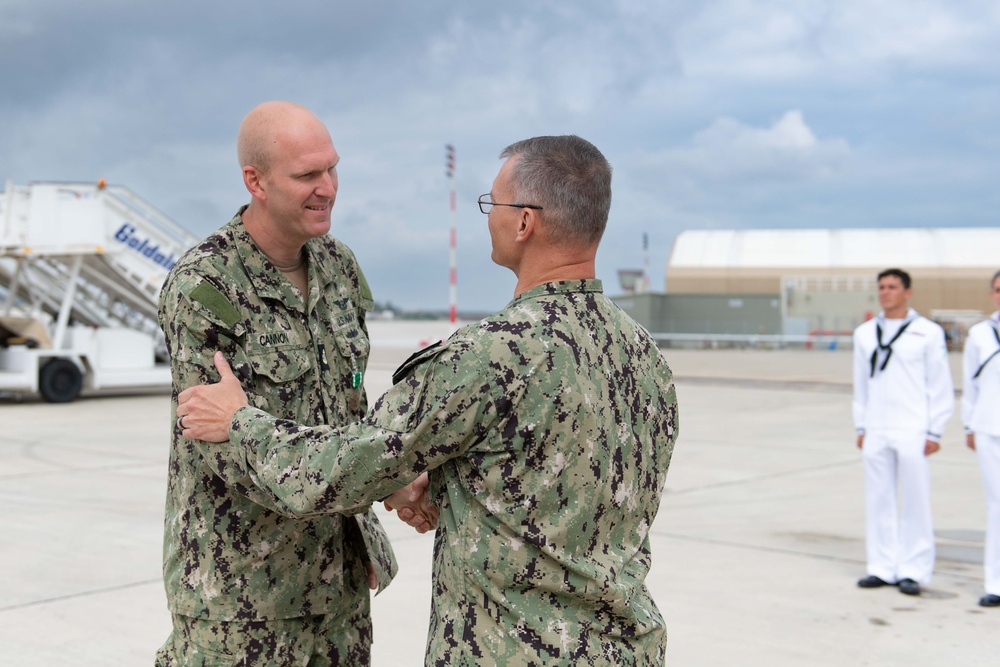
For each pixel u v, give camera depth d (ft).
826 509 23.94
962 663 13.39
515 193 6.12
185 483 7.19
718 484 27.43
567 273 6.15
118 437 36.27
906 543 17.01
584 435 5.81
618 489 6.03
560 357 5.79
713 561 18.79
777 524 22.20
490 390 5.65
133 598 16.03
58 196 48.32
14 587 16.60
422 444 5.73
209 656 7.27
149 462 30.32
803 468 30.32
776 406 50.31
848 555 19.35
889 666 13.25
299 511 6.02
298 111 7.03
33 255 47.78
